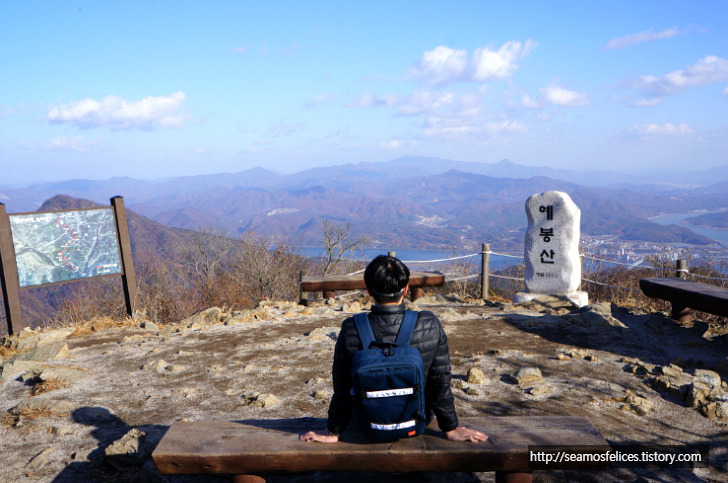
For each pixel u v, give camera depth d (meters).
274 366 5.12
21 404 4.19
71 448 3.46
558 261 8.73
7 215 6.76
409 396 2.17
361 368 2.13
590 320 6.55
